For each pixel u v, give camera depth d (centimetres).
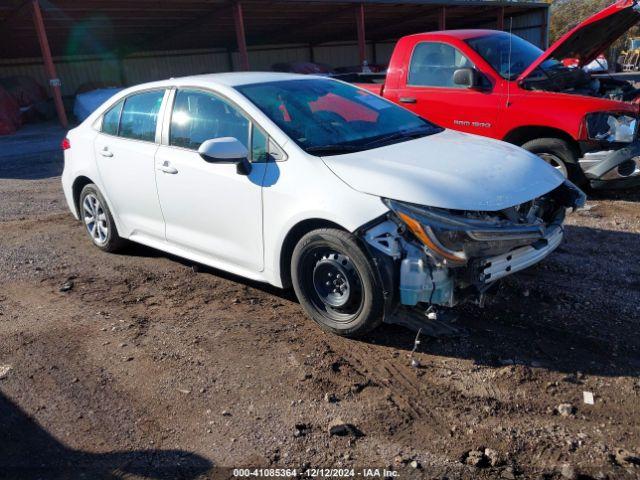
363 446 293
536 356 361
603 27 670
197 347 395
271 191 401
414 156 401
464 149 421
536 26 3164
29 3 1827
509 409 315
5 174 1123
